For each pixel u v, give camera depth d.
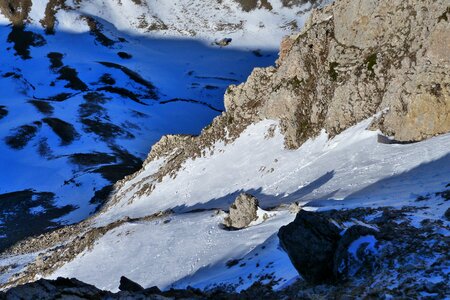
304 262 16.98
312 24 62.50
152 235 42.44
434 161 30.89
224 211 40.56
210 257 31.23
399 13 46.09
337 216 23.89
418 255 15.44
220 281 24.20
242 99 66.50
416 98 37.19
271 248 26.00
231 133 64.81
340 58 52.03
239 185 53.88
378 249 16.34
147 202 70.56
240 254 28.69
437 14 40.22
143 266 36.72
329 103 50.19
